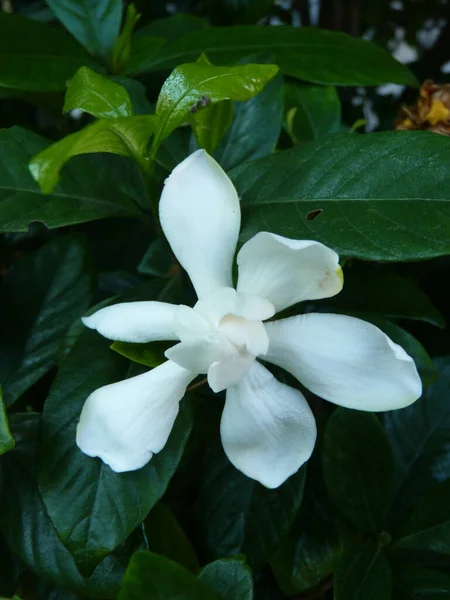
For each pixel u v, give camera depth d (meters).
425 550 0.25
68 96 0.20
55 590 0.24
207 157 0.19
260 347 0.18
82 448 0.19
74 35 0.29
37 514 0.22
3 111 0.33
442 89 0.29
